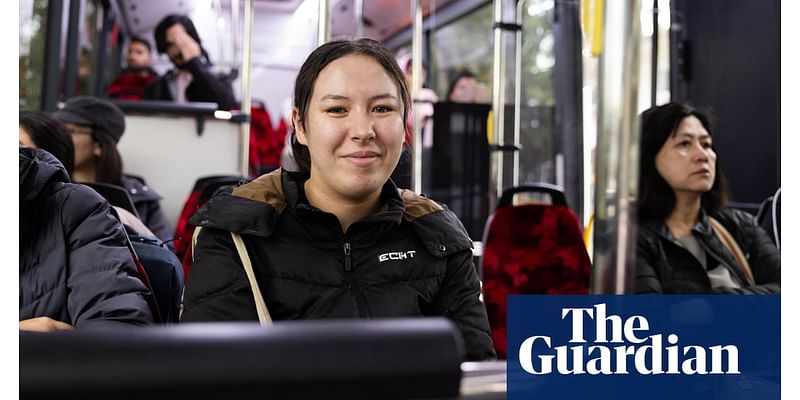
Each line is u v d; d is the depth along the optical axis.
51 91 3.58
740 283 1.96
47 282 1.35
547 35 4.45
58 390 0.28
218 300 1.20
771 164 3.25
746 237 2.10
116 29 6.25
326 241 1.26
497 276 2.36
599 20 1.08
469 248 1.37
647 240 1.91
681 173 1.91
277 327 0.31
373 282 1.26
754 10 3.28
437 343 0.32
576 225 2.41
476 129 4.17
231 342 0.30
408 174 1.50
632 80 0.80
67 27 3.82
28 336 0.29
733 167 3.40
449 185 4.14
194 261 1.25
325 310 1.22
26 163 1.34
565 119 4.11
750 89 3.32
